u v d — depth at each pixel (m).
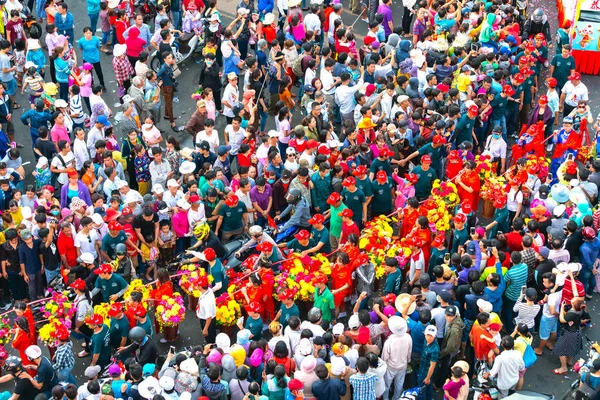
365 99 27.22
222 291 22.39
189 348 21.09
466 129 26.81
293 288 21.06
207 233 22.70
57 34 32.66
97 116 26.95
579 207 23.73
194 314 23.53
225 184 24.91
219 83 30.33
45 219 22.70
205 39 32.94
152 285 22.73
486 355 20.23
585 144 28.41
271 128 30.55
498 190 24.67
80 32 35.94
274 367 18.81
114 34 33.97
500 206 23.67
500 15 31.86
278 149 27.58
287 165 25.22
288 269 22.14
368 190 24.36
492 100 27.72
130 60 31.27
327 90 29.00
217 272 21.75
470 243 21.73
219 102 30.91
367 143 25.73
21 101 31.61
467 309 20.81
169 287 22.06
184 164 24.91
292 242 23.38
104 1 34.25
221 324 21.88
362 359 18.45
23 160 29.06
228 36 30.25
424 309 19.95
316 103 26.19
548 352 22.61
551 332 22.09
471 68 29.20
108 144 26.28
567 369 21.97
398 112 26.34
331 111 29.33
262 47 30.59
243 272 22.62
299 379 18.33
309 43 30.05
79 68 29.27
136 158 25.78
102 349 20.22
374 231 23.38
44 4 35.41
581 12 33.12
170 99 29.88
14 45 31.98
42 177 25.47
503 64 29.17
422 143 26.11
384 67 29.36
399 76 27.83
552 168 27.94
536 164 25.27
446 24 32.31
